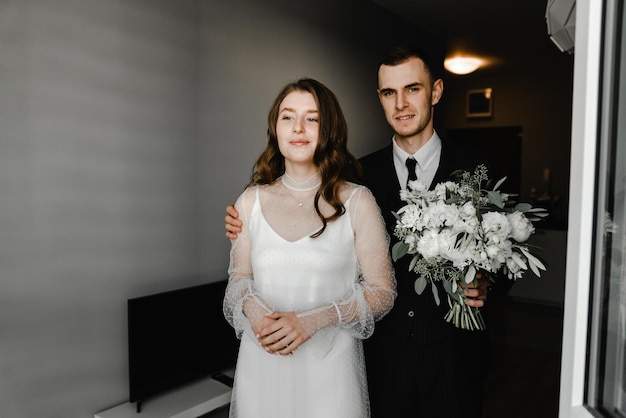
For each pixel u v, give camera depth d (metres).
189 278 2.77
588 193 0.73
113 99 2.33
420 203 1.44
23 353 2.06
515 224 1.35
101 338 2.34
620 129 0.72
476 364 1.82
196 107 2.75
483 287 1.52
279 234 1.49
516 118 7.32
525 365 3.76
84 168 2.23
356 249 1.52
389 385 1.77
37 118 2.05
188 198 2.74
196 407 2.42
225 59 2.91
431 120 1.86
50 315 2.14
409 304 1.74
